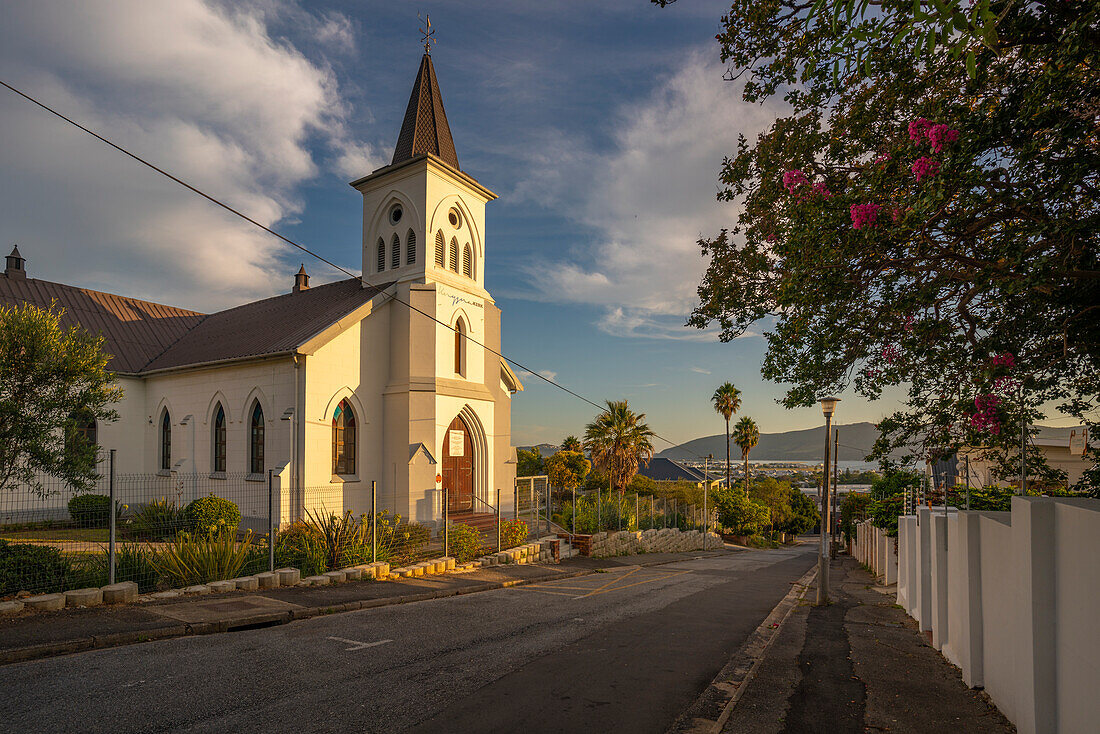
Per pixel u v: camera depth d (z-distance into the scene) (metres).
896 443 7.69
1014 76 5.76
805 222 6.98
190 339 29.61
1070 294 5.61
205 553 12.39
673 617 12.75
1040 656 5.25
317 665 7.82
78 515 16.47
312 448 20.98
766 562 33.16
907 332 6.82
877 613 13.49
